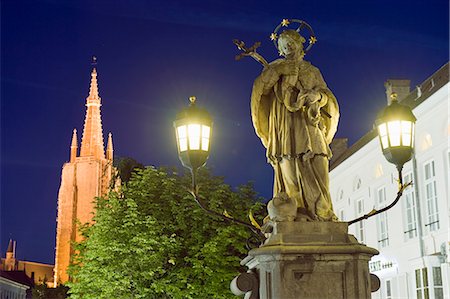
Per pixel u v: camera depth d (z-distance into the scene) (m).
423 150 21.95
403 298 23.20
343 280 6.24
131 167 33.31
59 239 111.56
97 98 127.12
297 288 6.17
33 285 96.75
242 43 7.24
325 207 6.82
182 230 25.34
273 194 7.21
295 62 7.19
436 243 20.88
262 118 7.30
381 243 25.23
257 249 6.39
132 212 24.50
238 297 23.58
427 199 21.81
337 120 7.26
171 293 23.52
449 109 20.05
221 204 25.22
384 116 7.18
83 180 115.00
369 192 26.39
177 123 7.02
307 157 6.91
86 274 24.25
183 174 26.75
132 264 23.89
